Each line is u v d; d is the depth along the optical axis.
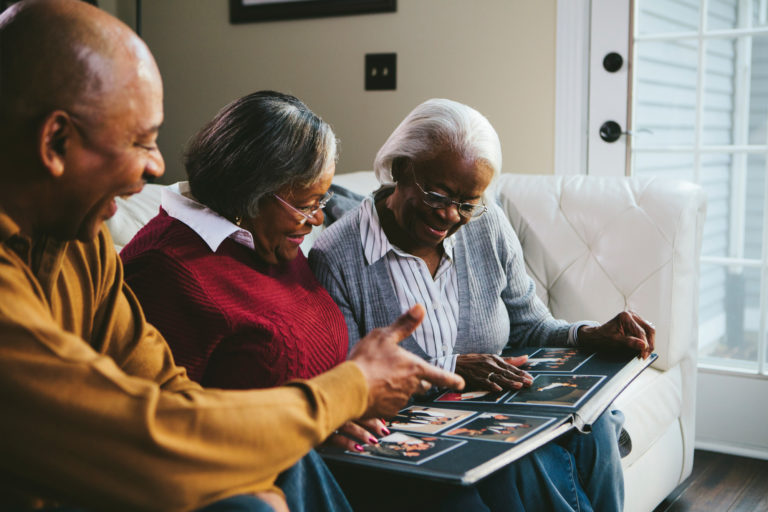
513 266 1.59
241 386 1.11
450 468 0.90
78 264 0.85
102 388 0.65
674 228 1.85
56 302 0.81
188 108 3.04
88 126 0.71
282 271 1.25
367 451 0.98
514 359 1.39
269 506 0.74
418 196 1.33
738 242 3.19
